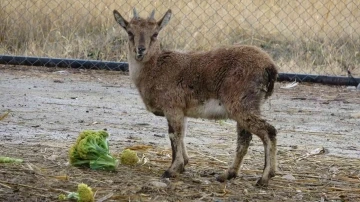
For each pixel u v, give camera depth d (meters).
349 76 25.53
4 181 13.93
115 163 15.10
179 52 15.11
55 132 18.27
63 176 14.34
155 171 15.25
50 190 13.59
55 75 25.45
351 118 21.33
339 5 31.20
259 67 14.16
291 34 29.86
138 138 18.11
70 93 22.94
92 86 24.09
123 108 21.33
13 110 20.31
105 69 26.38
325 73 27.05
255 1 31.25
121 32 28.95
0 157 15.25
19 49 28.41
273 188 14.48
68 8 29.80
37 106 20.97
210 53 14.82
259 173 15.43
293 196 14.09
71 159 15.20
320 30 29.81
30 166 14.93
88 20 29.55
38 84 23.95
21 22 29.00
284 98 23.52
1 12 29.09
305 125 20.30
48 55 27.75
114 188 13.90
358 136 19.30
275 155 14.30
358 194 14.42
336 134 19.42
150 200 13.35
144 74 15.17
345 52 28.67
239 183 14.66
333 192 14.48
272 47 29.22
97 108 21.17
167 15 15.54
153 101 15.16
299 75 25.61
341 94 24.47
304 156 17.03
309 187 14.70
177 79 14.88
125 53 27.77
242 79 14.15
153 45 15.15
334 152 17.56
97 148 15.13
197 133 18.92
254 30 29.94
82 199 12.95
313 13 30.86
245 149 14.79
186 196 13.69
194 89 14.74
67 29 29.17
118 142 17.59
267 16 30.69
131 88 24.09
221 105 14.55
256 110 14.12
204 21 29.81
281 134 19.19
